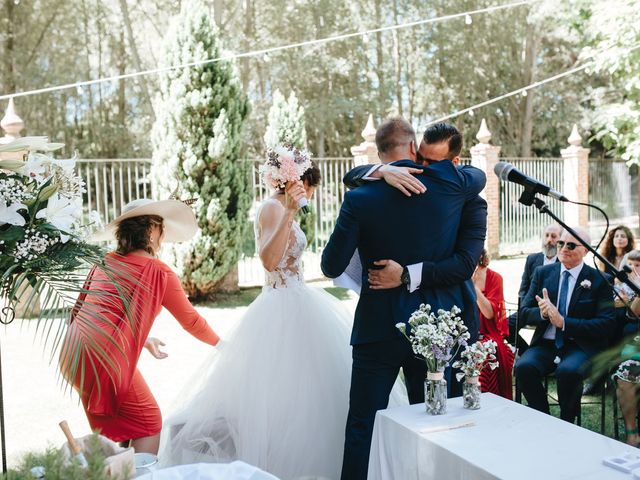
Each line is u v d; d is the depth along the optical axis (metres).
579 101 24.36
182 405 3.49
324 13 22.14
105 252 2.34
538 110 25.25
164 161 9.44
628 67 13.05
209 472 1.69
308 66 21.97
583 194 14.93
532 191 2.79
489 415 2.38
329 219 11.73
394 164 2.87
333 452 3.32
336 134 24.25
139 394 2.99
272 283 3.52
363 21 22.92
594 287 4.05
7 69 19.73
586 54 13.64
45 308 2.15
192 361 6.04
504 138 25.56
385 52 24.52
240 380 3.31
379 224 2.77
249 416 3.24
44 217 2.15
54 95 20.19
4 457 2.18
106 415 2.88
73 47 20.77
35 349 6.40
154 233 3.21
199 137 9.31
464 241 2.88
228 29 21.53
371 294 2.85
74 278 2.22
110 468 1.56
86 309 2.49
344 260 2.83
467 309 2.91
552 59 25.09
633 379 2.08
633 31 12.37
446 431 2.22
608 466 1.91
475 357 2.42
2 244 2.11
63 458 1.46
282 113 11.32
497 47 24.38
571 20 15.62
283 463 3.25
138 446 2.98
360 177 2.96
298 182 3.32
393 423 2.34
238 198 9.77
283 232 3.34
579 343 3.93
